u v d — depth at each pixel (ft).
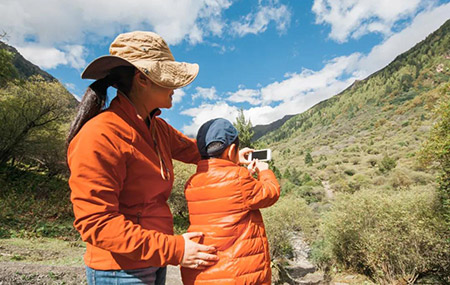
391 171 133.90
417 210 25.52
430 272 25.32
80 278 11.40
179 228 44.75
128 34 3.29
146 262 3.09
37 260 14.69
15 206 29.96
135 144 3.06
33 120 44.45
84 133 2.78
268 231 36.32
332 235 31.63
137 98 3.34
